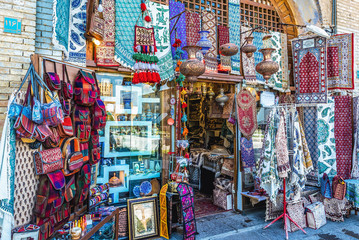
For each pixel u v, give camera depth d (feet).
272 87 16.83
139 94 13.05
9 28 8.61
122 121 12.65
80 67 9.93
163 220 12.50
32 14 9.05
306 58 16.49
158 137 13.51
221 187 16.97
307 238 12.76
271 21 17.98
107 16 11.55
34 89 7.61
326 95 15.78
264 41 16.16
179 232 12.94
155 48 12.15
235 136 16.17
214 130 20.86
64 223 8.90
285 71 17.24
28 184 7.60
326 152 16.21
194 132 23.30
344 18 18.45
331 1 18.03
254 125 15.98
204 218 15.03
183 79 13.20
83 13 10.79
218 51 15.01
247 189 16.08
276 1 18.21
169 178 13.34
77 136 9.34
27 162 7.57
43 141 7.72
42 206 7.63
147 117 13.26
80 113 9.53
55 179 7.97
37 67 7.87
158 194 13.24
